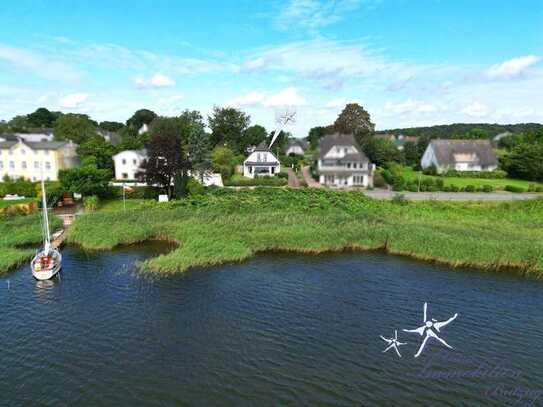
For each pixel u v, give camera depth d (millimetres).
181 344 23672
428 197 70125
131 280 33031
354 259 39062
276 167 92312
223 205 53094
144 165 61000
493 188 78438
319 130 168000
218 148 101375
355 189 78812
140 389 19703
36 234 42969
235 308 28312
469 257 37344
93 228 44781
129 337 24359
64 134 119812
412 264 37750
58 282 32688
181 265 35406
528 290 32000
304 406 18641
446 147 104438
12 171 79125
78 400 18906
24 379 20406
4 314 27156
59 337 24312
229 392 19547
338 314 27609
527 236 42938
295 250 41250
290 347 23500
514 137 148250
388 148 106750
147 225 45625
